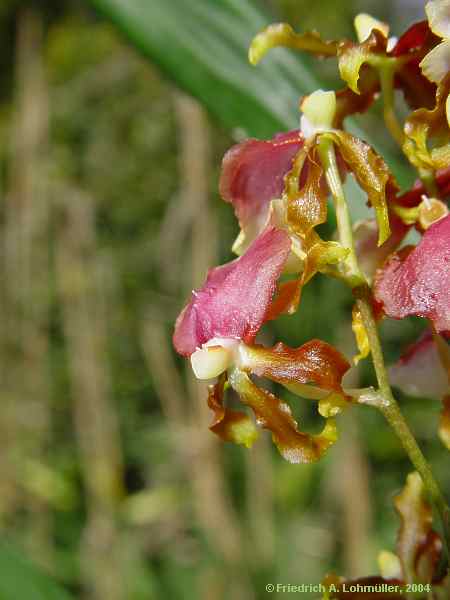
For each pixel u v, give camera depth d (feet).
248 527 1.97
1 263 2.39
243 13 0.90
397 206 0.61
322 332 1.77
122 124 2.43
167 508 2.09
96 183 2.41
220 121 0.89
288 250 0.57
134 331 2.33
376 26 0.63
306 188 0.58
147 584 1.98
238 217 0.63
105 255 2.32
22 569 0.95
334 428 0.57
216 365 0.57
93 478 2.14
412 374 0.69
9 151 2.47
